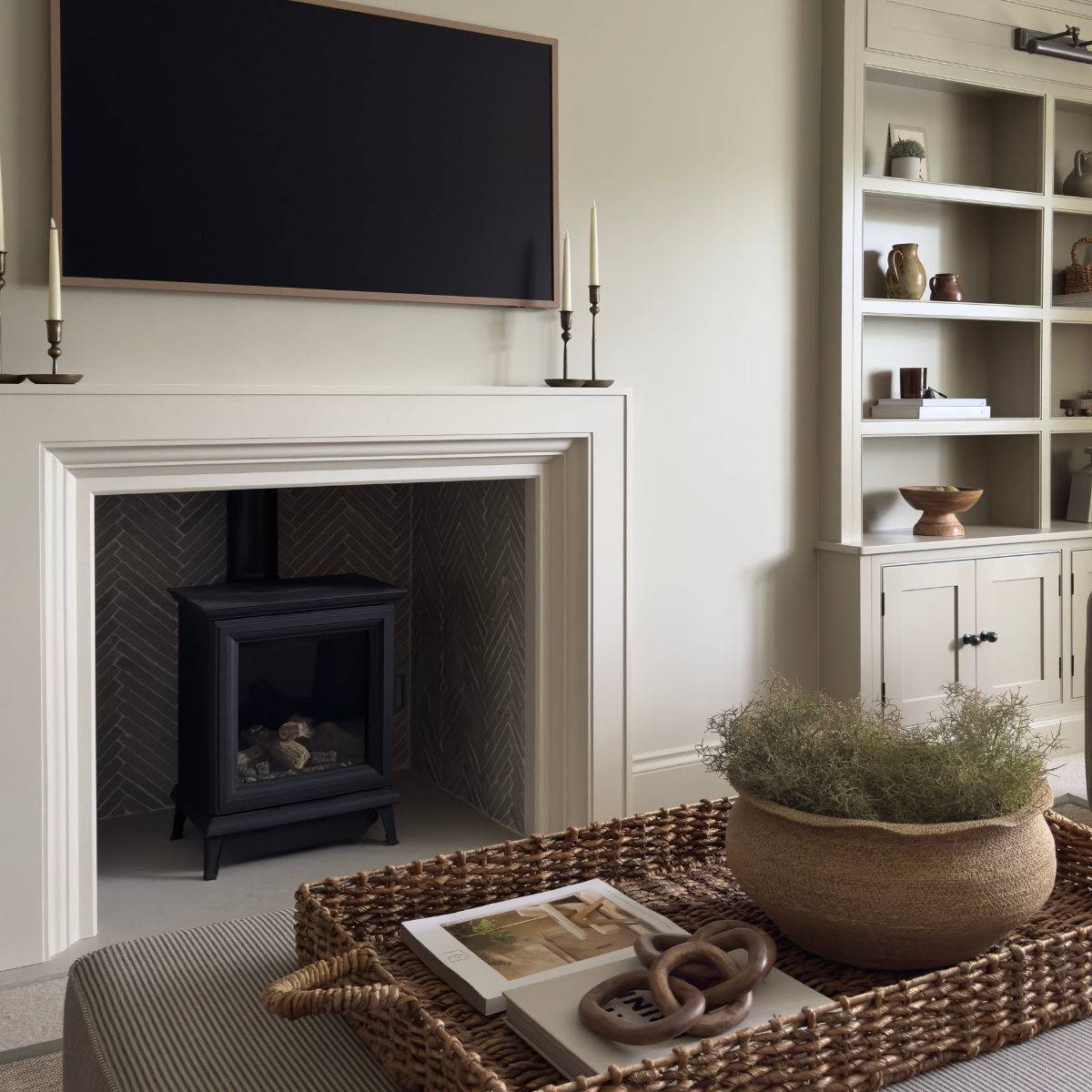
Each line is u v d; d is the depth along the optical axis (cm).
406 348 287
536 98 297
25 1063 194
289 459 265
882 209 385
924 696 358
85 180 245
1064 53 375
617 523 307
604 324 315
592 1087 90
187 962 130
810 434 356
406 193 282
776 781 122
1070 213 404
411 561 376
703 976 110
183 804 299
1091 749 291
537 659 306
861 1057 103
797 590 357
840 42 341
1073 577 387
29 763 235
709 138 329
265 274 266
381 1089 103
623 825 155
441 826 323
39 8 241
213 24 256
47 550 237
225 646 278
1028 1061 108
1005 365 406
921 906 111
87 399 237
